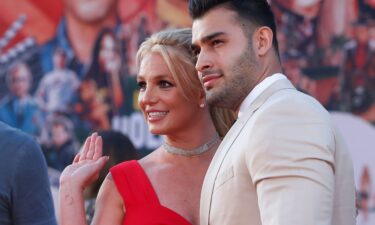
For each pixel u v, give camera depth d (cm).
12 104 650
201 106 307
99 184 378
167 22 634
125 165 308
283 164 235
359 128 620
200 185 304
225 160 256
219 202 252
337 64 620
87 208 372
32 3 648
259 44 265
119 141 396
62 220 296
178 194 301
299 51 622
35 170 297
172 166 308
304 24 621
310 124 240
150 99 307
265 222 233
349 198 252
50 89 648
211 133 314
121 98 639
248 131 250
